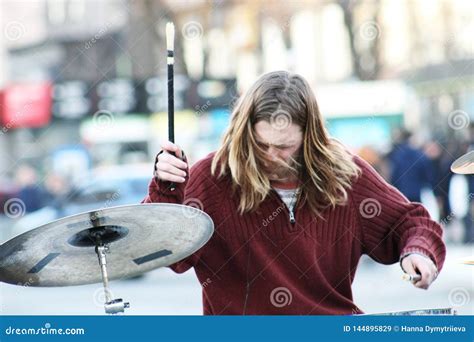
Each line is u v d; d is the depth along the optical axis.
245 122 7.51
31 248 6.34
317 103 7.67
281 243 7.66
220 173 7.73
